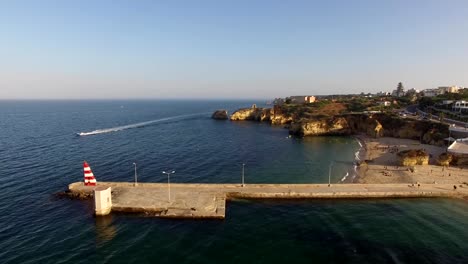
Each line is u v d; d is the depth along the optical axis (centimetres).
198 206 4588
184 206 4578
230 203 4978
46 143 10519
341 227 4084
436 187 5616
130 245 3591
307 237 3800
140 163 7812
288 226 4128
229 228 4056
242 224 4184
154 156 8694
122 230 3972
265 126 17488
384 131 12988
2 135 12294
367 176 6600
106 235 3834
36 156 8344
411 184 5759
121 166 7450
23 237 3775
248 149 10119
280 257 3338
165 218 4325
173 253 3419
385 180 6238
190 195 5050
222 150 9825
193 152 9394
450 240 3700
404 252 3419
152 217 4366
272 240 3728
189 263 3222
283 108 19675
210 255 3384
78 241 3681
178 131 14688
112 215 4422
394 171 6944
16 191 5412
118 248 3522
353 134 13912
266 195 5231
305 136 13412
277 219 4359
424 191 5338
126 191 5203
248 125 17975
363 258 3294
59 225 4106
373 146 10469
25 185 5750
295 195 5231
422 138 10962
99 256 3350
